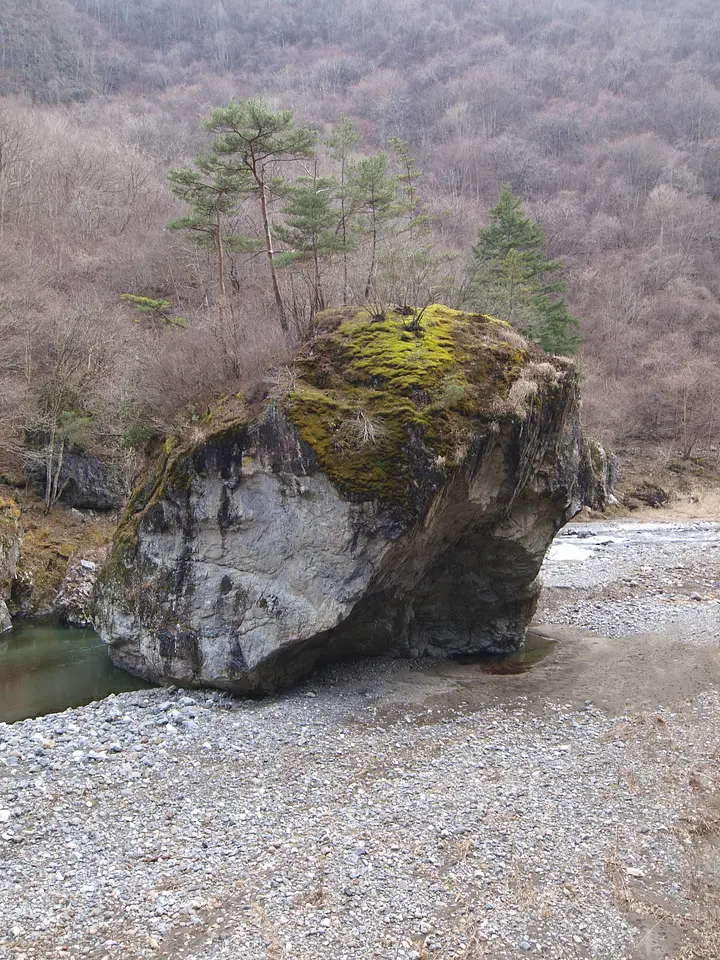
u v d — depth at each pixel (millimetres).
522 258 35562
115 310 33250
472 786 10641
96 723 13125
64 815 9922
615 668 15734
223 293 24125
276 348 15438
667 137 89500
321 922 7797
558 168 80312
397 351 14047
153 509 15133
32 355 29938
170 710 13578
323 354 14523
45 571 23516
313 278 24422
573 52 104750
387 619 15422
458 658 16875
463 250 45094
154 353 21203
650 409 52594
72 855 8969
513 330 16266
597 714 13352
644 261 68438
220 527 14266
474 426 13570
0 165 42844
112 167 51250
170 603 14883
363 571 13211
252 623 13883
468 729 12695
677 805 10094
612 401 51344
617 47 104312
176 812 9992
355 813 9891
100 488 26984
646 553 29891
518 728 12742
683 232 73688
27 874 8617
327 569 13312
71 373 28000
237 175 23062
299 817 9805
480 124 84000
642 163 81500
